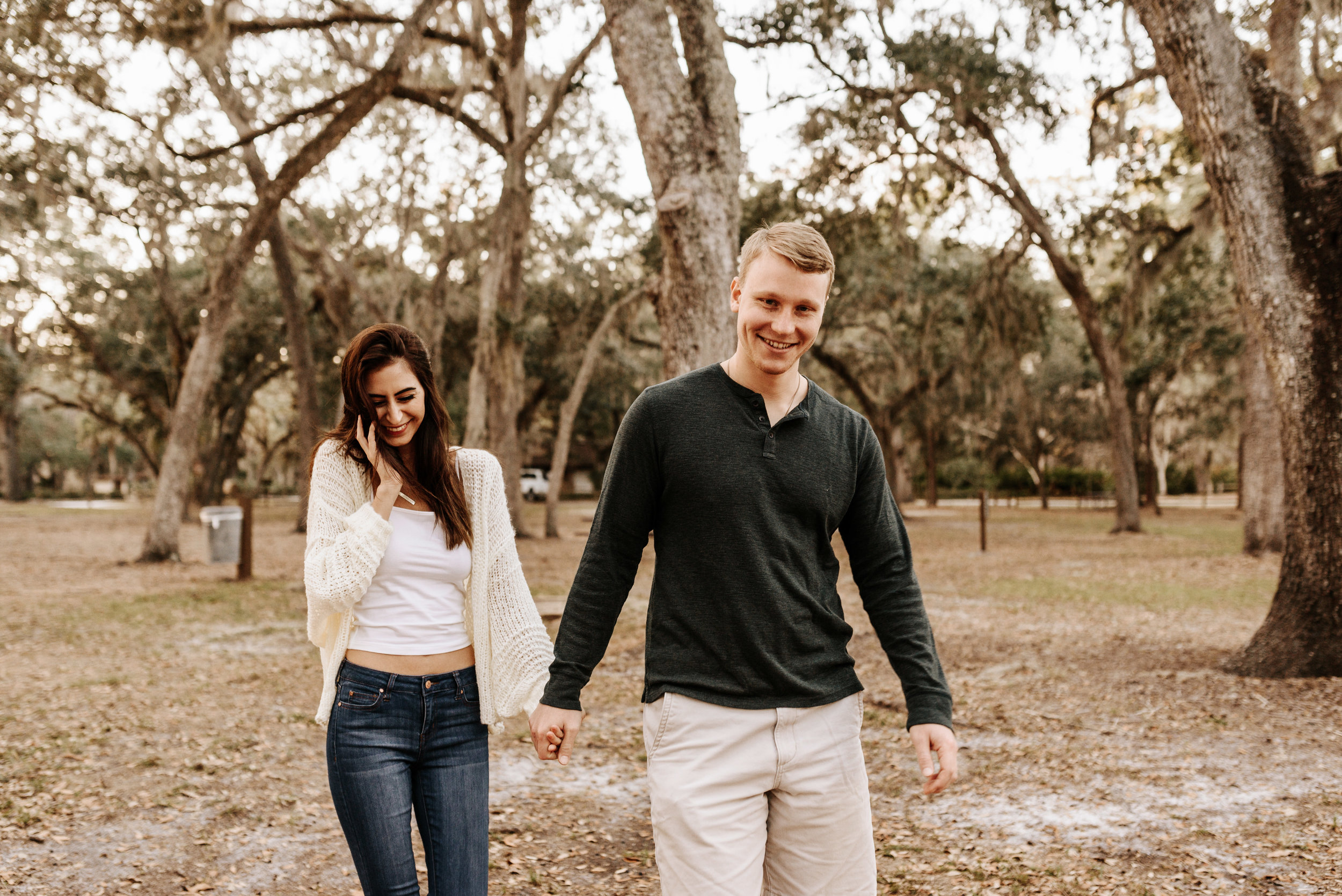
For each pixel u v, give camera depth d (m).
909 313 28.66
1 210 18.55
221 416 33.50
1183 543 21.92
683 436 2.10
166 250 24.98
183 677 7.84
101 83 16.05
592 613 2.19
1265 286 7.17
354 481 2.43
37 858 3.95
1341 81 11.57
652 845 4.13
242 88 19.20
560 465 24.73
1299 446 7.21
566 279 26.22
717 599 2.09
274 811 4.58
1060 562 17.86
